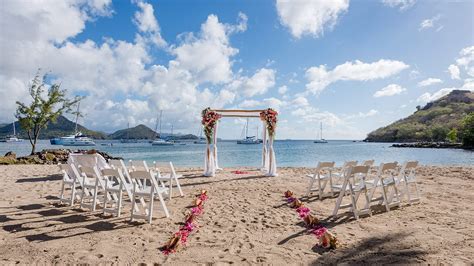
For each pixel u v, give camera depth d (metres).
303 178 11.75
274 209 6.44
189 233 4.75
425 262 3.57
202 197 7.34
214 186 9.68
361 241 4.33
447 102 148.62
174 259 3.69
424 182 10.30
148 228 5.02
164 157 32.88
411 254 3.81
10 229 4.93
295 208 6.52
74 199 6.94
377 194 8.10
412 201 7.00
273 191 8.71
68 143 72.62
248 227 5.11
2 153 41.31
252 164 23.91
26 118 22.72
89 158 8.77
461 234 4.62
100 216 5.77
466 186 9.42
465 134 64.06
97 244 4.21
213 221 5.49
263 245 4.21
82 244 4.22
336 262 3.60
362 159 31.23
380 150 58.38
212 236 4.62
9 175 12.02
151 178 5.40
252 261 3.63
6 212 6.05
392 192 6.54
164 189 6.32
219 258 3.72
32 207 6.50
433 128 107.25
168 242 4.07
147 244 4.24
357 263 3.56
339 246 4.11
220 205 6.85
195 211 5.96
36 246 4.14
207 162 12.57
